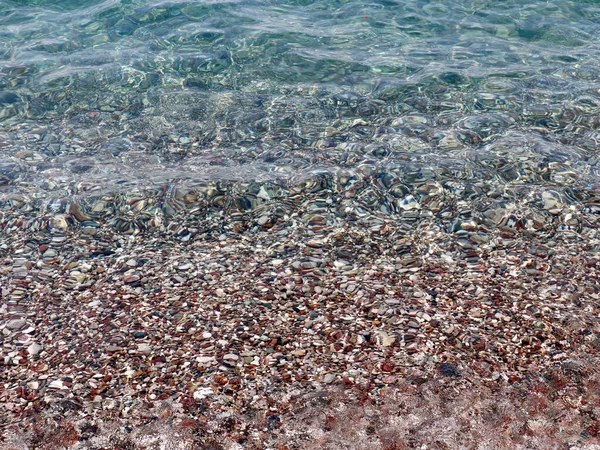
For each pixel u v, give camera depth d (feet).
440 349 10.05
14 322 10.34
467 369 9.84
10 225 11.60
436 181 12.21
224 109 13.64
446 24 16.49
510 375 9.78
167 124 13.34
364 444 9.22
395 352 10.02
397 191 12.09
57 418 9.42
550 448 9.17
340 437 9.27
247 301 10.61
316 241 11.43
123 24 16.24
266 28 16.16
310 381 9.75
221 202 11.98
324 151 12.81
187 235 11.53
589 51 15.08
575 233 11.44
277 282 10.87
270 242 11.43
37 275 10.93
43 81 14.08
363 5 17.57
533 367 9.85
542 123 13.23
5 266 11.03
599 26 16.28
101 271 11.02
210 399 9.58
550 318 10.34
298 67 14.56
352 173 12.39
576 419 9.37
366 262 11.14
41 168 12.46
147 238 11.49
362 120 13.39
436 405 9.52
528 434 9.27
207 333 10.23
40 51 14.96
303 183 12.25
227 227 11.65
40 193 12.05
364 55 15.02
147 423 9.38
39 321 10.36
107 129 13.25
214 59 14.78
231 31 15.96
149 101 13.78
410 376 9.78
